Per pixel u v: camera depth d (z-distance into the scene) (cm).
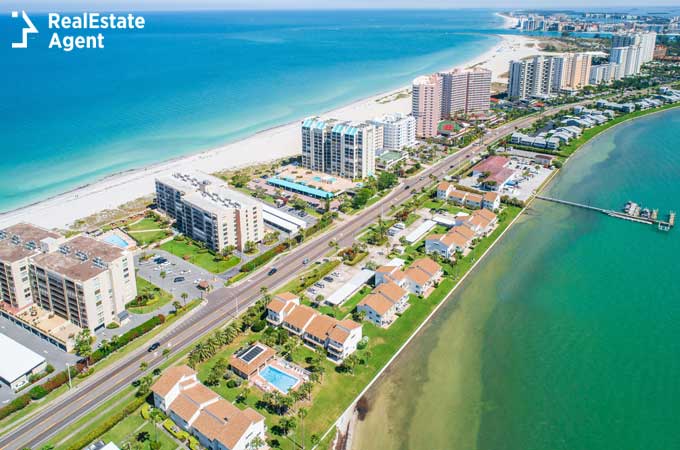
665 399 18525
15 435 16375
